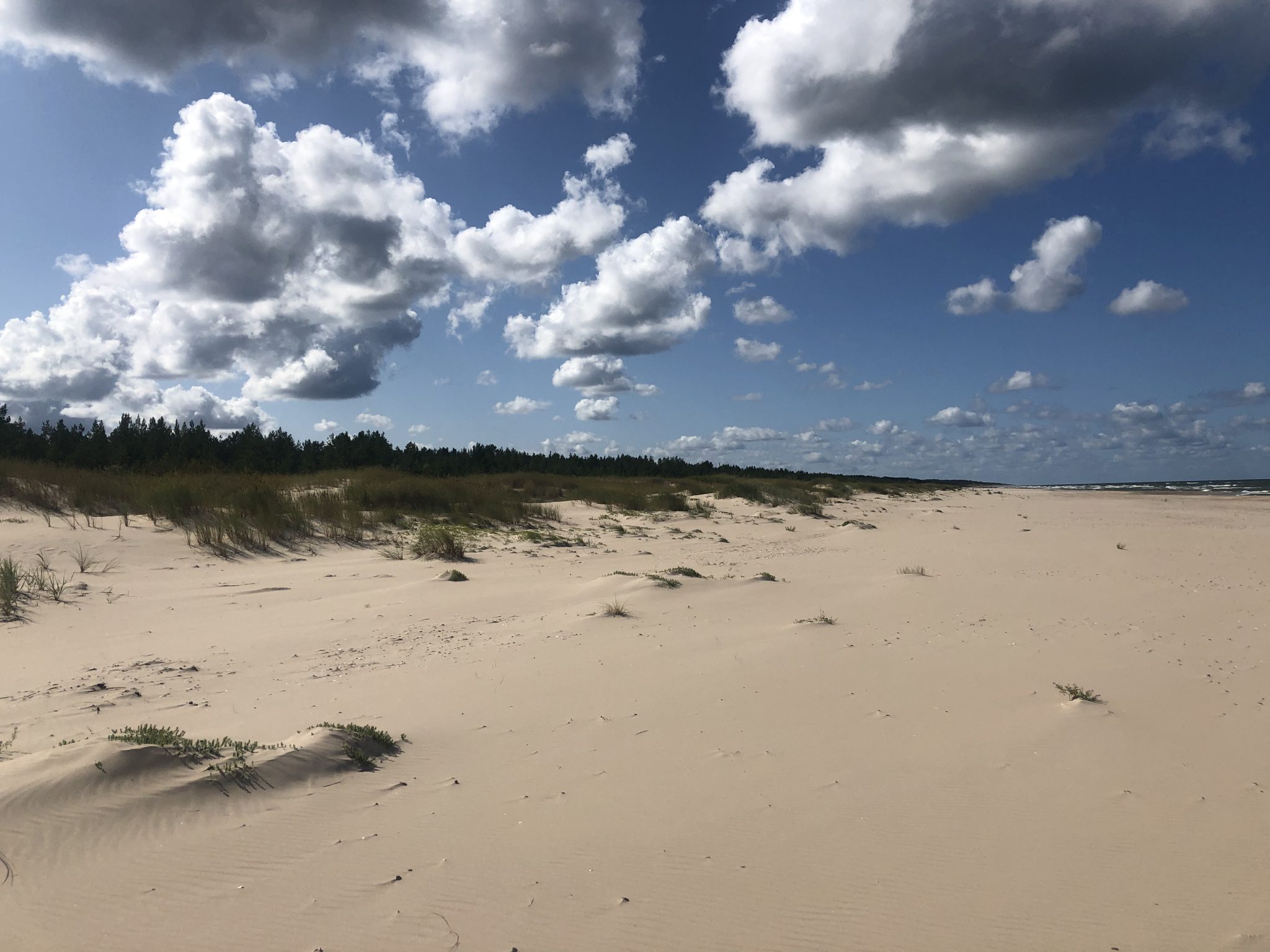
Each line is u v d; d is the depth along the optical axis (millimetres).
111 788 3576
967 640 7508
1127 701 5559
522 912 2898
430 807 3840
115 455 29328
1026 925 2863
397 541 15406
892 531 20438
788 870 3238
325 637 8047
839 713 5355
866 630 7980
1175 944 2748
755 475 62750
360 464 36000
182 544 13336
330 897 2967
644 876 3170
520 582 11547
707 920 2865
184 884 3012
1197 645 7250
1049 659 6762
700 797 3977
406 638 7949
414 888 3051
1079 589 10312
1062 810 3826
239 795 3779
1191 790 4055
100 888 2941
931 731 4996
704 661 6766
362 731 4648
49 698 5660
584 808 3848
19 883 2914
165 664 6828
